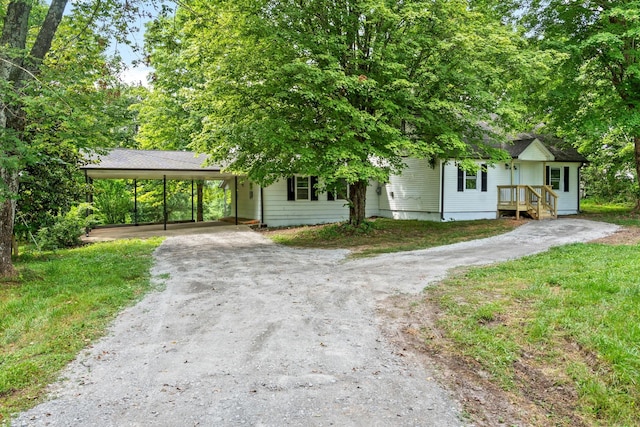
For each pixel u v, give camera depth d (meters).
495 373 3.95
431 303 6.09
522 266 8.11
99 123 8.21
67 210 13.89
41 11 9.84
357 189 15.50
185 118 21.97
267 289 7.24
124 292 7.00
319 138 12.12
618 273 6.68
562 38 15.17
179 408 3.32
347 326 5.28
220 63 11.87
